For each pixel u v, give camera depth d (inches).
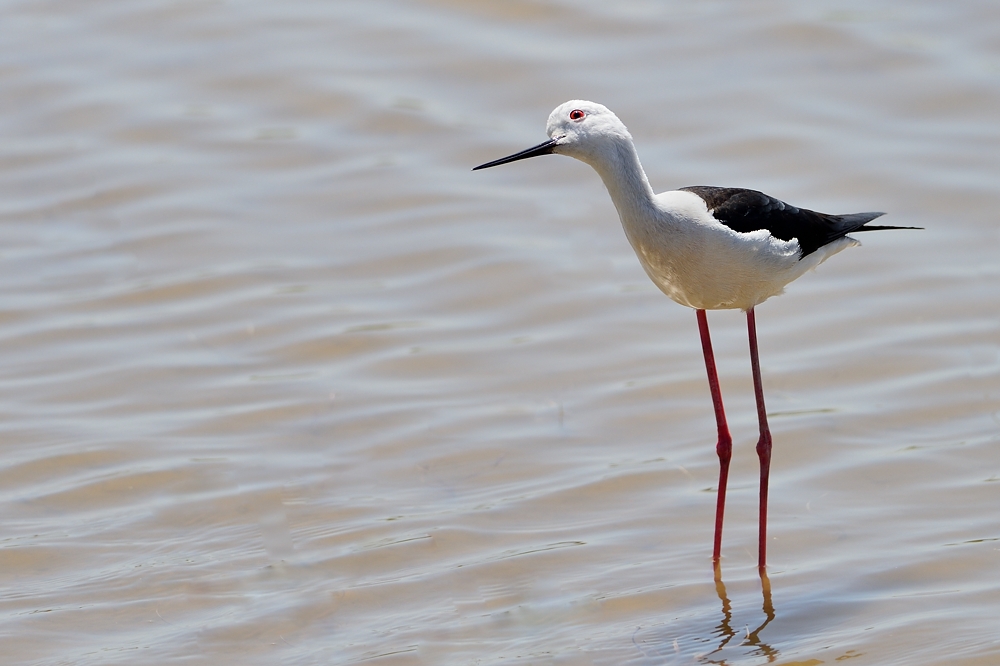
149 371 503.2
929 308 528.7
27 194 626.5
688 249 355.3
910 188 602.9
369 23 745.0
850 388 479.5
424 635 351.3
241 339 524.1
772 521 403.9
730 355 506.6
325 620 359.6
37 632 355.3
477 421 467.2
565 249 581.0
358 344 519.8
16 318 537.6
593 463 441.1
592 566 383.9
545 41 727.1
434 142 655.8
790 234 367.9
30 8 765.9
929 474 423.5
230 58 720.3
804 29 721.0
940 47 699.4
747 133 645.9
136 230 600.7
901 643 339.6
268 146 657.0
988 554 378.0
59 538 401.4
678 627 352.8
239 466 441.4
